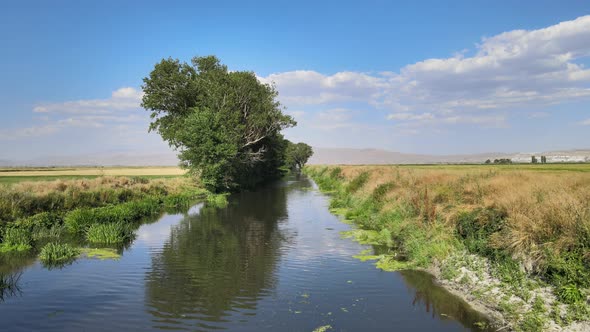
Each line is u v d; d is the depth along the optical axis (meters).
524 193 13.04
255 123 47.84
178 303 9.87
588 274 7.97
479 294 9.67
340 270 12.71
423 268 12.68
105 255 14.75
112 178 33.19
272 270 12.80
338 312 9.23
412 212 17.39
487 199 14.17
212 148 39.72
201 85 45.94
